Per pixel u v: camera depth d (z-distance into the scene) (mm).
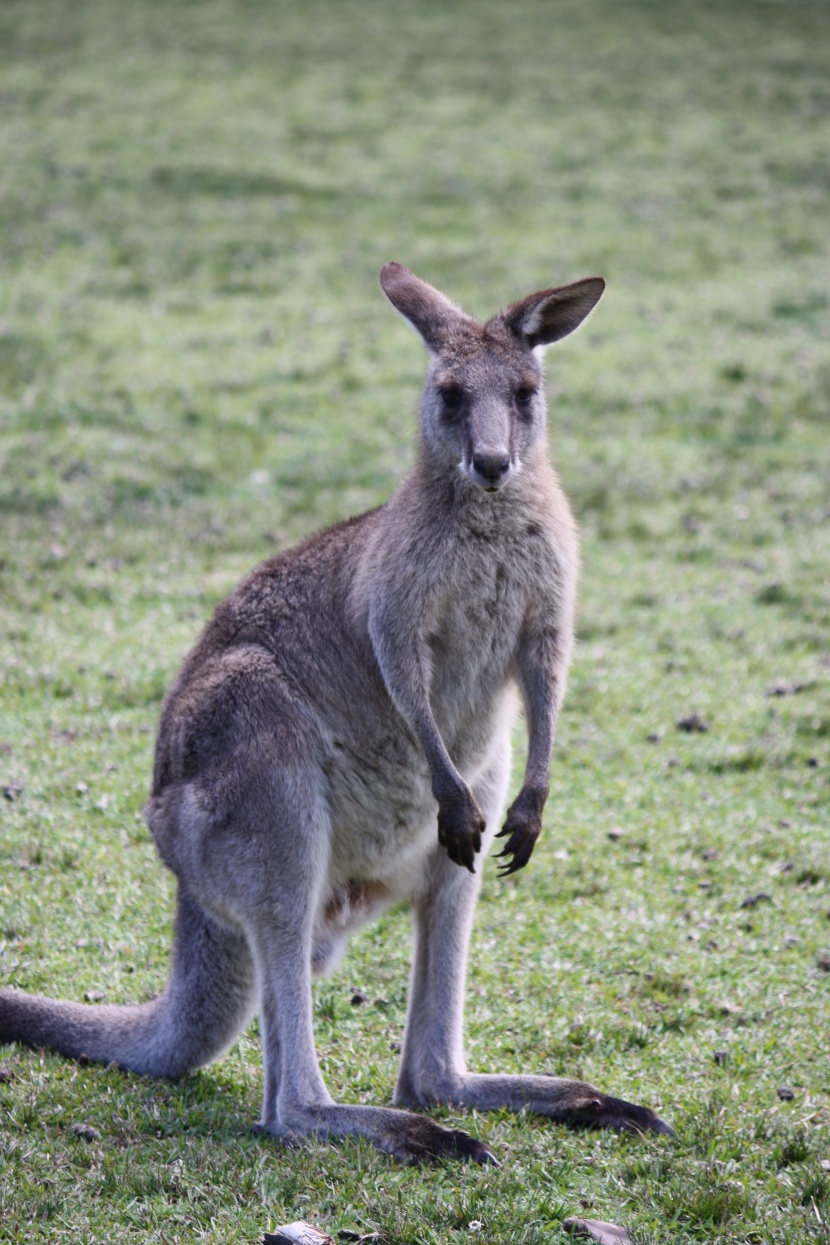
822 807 27703
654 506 44500
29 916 22344
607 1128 17312
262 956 17547
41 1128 16750
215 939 18328
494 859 25281
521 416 19156
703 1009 20781
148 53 111750
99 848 24641
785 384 54938
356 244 72062
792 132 96250
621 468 46969
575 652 34594
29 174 81250
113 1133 16766
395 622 18062
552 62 113312
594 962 22016
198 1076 18672
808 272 69875
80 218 74312
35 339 56938
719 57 115688
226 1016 18484
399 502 19031
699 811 27312
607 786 28203
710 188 84125
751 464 47781
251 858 17578
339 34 120438
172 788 18422
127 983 20906
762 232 76375
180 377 53812
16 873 23688
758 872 25016
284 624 19031
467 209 78438
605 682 32906
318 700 18578
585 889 24328
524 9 131125
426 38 120188
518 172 85875
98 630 34031
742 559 40750
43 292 63312
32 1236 14523
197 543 39750
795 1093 18609
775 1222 15367
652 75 110000
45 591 36062
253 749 17828
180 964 18438
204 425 49406
